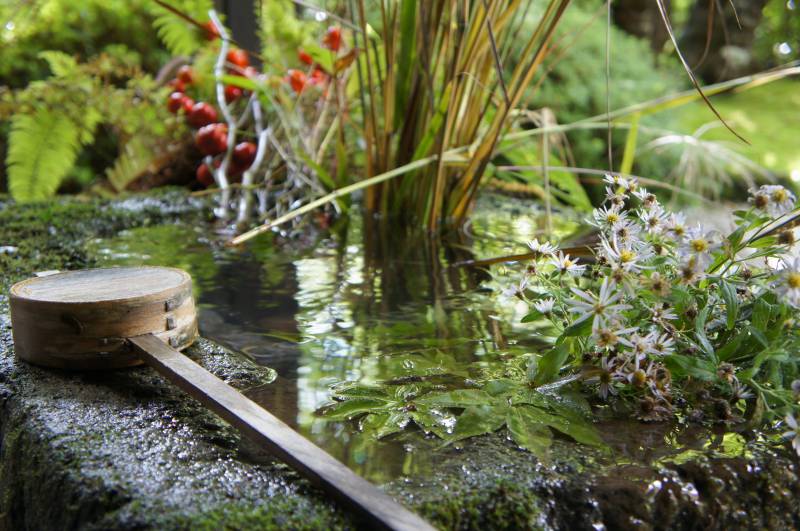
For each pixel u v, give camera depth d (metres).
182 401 0.56
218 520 0.45
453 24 0.97
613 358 0.55
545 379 0.56
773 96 3.69
